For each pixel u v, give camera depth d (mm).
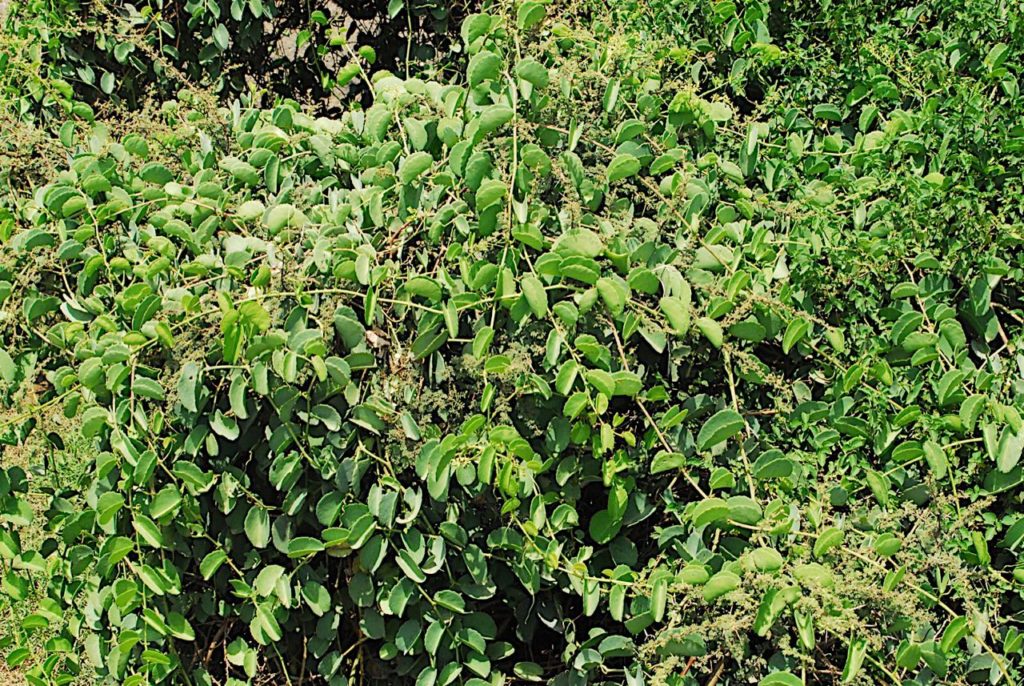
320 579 2092
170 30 3455
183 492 2018
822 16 2592
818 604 1793
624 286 1924
